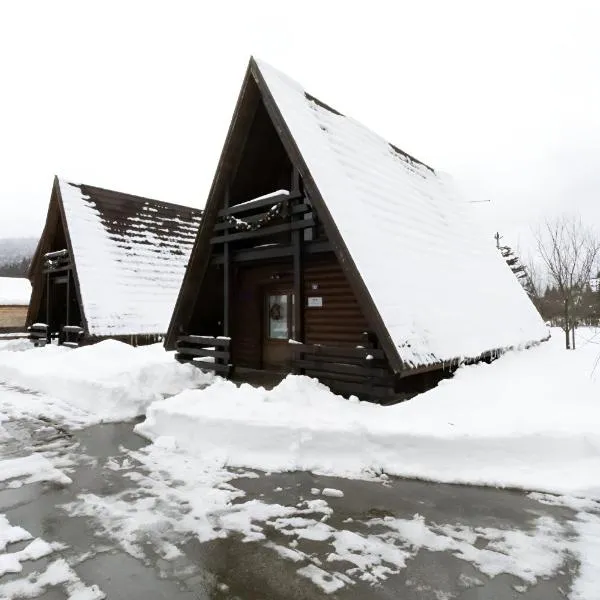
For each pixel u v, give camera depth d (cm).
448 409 562
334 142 852
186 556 319
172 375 862
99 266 1423
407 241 820
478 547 328
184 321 989
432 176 1312
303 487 436
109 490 431
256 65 777
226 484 444
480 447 462
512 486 428
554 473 433
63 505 399
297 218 757
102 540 341
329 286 813
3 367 1088
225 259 887
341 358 684
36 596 276
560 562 309
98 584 288
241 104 813
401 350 583
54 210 1572
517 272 3073
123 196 1692
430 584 286
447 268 905
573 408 540
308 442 498
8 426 654
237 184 947
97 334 1284
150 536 346
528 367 777
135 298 1438
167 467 489
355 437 490
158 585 287
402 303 655
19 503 404
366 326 759
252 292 1021
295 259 759
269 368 998
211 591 281
